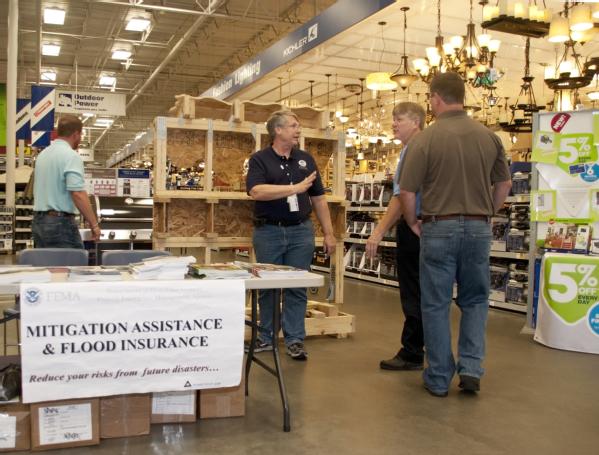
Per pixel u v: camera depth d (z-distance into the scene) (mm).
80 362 2332
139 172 9539
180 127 4621
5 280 2303
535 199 4953
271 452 2457
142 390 2432
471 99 13211
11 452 2422
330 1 12688
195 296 2484
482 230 3141
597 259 4305
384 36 10008
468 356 3295
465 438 2648
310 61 11609
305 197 4094
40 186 4098
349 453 2463
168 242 4535
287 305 4105
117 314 2375
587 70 8117
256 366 3814
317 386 3400
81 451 2441
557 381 3586
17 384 2488
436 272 3191
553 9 8594
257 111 5160
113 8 13352
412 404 3104
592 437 2689
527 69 9008
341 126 17812
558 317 4426
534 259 5012
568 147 4805
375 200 8477
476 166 3123
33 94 10391
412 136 3646
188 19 14188
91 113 14742
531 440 2641
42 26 14805
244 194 4664
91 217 4121
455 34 9859
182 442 2543
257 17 13531
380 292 7523
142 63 18219
